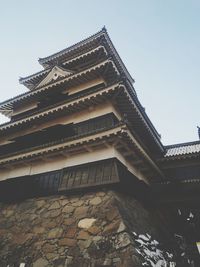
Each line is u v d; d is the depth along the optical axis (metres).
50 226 10.43
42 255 9.39
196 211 13.64
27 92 18.11
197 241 13.21
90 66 15.04
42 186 12.34
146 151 11.88
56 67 19.16
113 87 12.21
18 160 13.45
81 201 10.67
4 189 13.91
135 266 7.33
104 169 10.74
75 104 13.63
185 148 18.77
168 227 13.99
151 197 13.40
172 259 10.93
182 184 13.68
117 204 9.66
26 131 16.27
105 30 19.64
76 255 8.63
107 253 8.09
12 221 12.02
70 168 11.81
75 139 11.33
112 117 12.80
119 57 20.59
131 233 8.75
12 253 10.27
